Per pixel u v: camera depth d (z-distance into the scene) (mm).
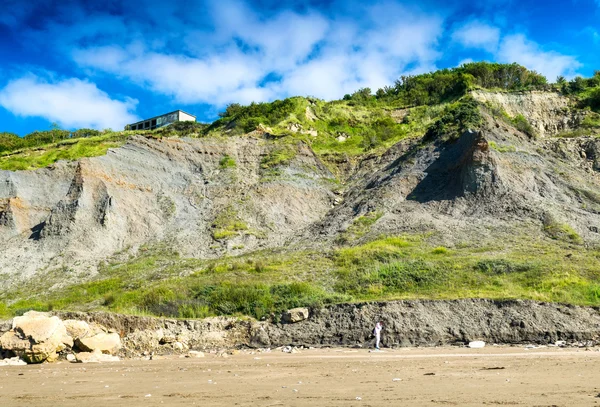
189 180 67375
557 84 92250
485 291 33656
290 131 81562
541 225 46719
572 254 39469
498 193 51438
